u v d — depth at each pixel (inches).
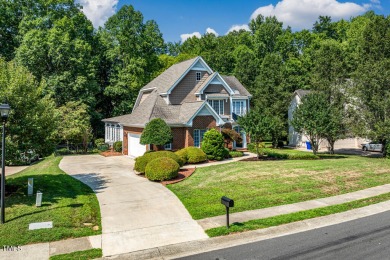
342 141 1572.3
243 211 467.8
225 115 1268.5
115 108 1764.3
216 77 1243.2
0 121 498.9
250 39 2650.1
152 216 450.9
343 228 402.3
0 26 1520.7
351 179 658.8
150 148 970.1
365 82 1021.8
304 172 716.7
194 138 1044.5
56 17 1489.9
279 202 510.3
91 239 370.9
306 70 1980.8
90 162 1019.3
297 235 381.4
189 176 719.7
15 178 693.3
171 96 1157.7
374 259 307.6
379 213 463.5
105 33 1793.8
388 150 1019.3
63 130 1259.8
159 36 1924.2
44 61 1403.8
